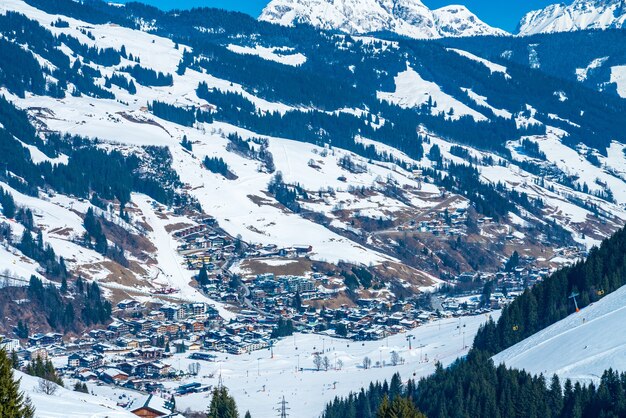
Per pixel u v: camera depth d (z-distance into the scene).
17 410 128.38
